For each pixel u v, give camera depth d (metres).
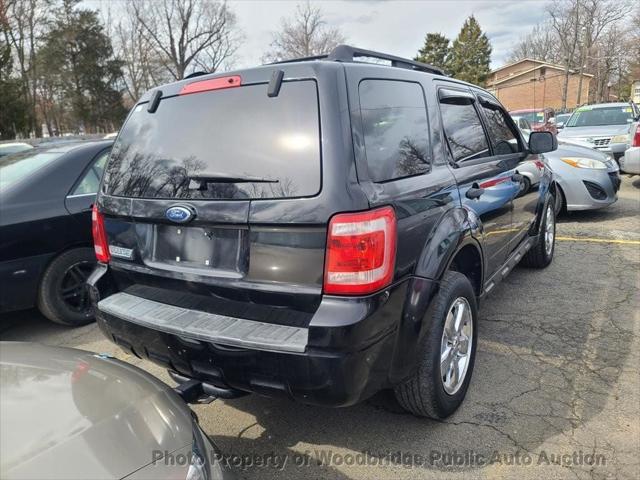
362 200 1.99
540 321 3.91
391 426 2.73
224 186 2.17
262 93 2.19
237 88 2.27
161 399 1.93
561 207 7.10
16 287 3.88
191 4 46.22
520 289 4.62
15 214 3.83
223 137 2.24
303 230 2.00
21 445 1.53
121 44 47.03
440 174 2.68
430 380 2.48
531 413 2.77
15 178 4.08
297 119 2.08
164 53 47.31
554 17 39.66
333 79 2.11
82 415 1.69
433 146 2.73
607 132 11.03
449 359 2.69
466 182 2.91
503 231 3.62
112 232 2.70
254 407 2.99
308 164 2.02
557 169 6.95
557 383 3.05
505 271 3.77
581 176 6.89
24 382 1.89
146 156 2.52
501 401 2.89
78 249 4.22
